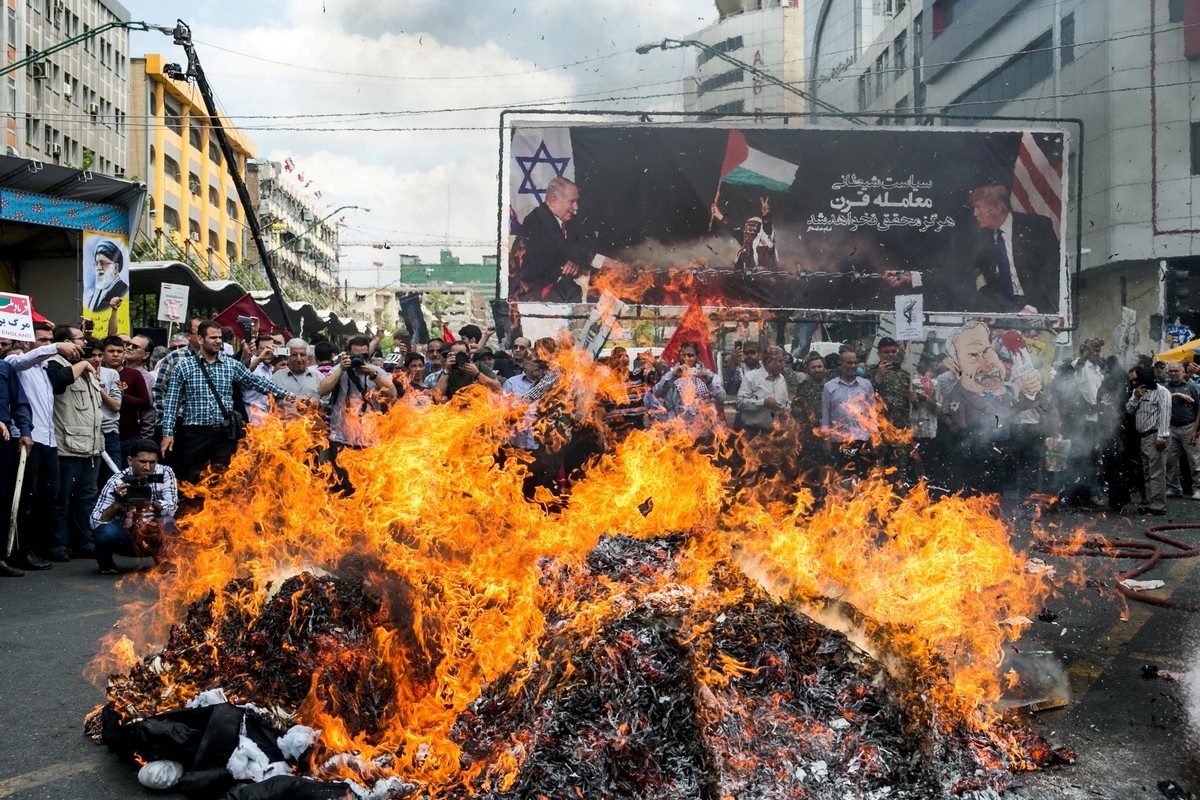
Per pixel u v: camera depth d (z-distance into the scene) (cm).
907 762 322
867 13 4319
